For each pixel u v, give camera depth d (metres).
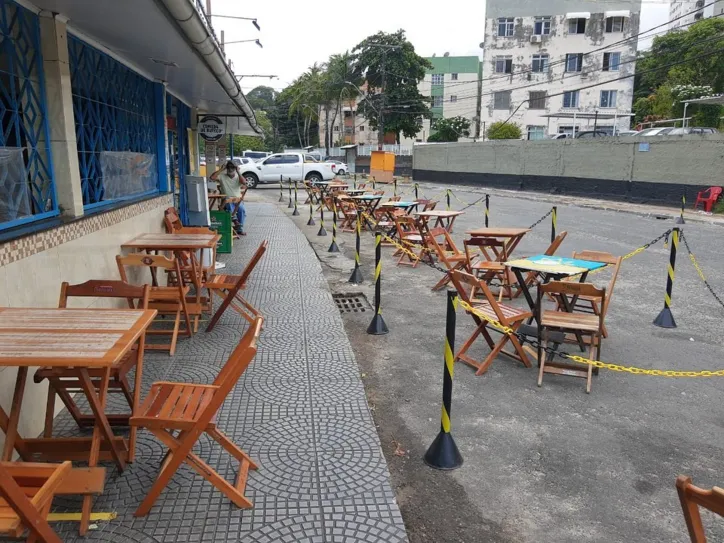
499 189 28.75
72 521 2.83
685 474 3.54
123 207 5.87
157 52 5.66
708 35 36.03
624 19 40.31
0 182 3.71
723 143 17.34
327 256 10.69
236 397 4.32
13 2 3.94
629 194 20.98
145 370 4.76
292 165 31.50
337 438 3.74
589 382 4.70
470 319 6.70
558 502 3.24
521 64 41.81
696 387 4.83
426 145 36.50
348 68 50.97
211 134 12.78
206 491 3.11
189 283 7.29
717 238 12.74
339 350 5.36
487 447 3.83
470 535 2.96
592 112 41.75
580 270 5.26
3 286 3.33
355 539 2.77
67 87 4.54
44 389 3.73
